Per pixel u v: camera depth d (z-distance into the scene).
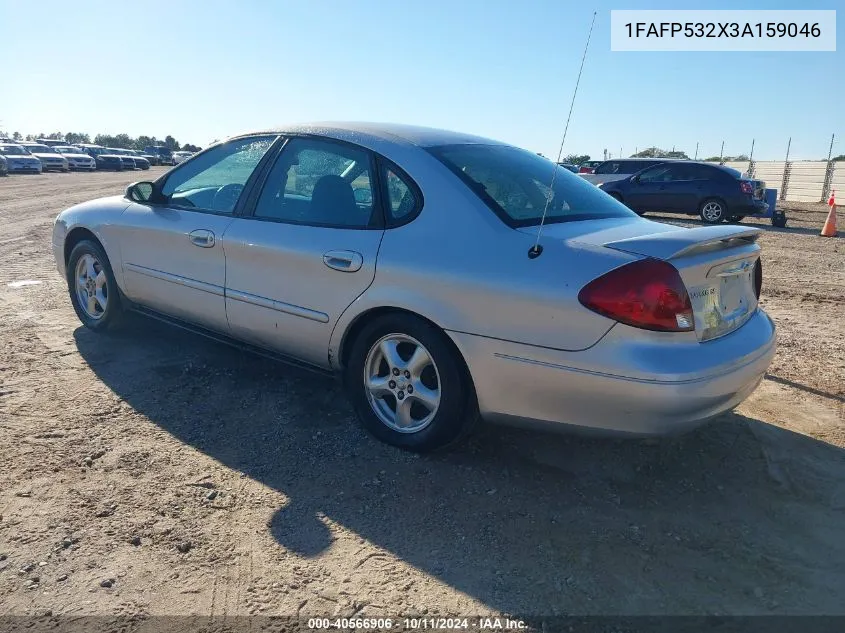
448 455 3.58
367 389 3.70
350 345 3.79
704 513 3.13
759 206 17.70
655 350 2.85
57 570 2.61
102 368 4.66
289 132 4.23
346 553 2.79
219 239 4.23
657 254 2.92
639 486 3.34
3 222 13.62
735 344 3.15
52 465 3.36
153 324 5.64
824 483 3.40
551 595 2.57
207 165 4.62
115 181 32.06
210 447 3.62
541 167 4.12
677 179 18.19
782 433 3.93
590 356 2.92
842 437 3.91
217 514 3.02
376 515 3.05
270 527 2.94
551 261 3.05
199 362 4.81
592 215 3.68
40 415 3.90
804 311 7.24
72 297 5.50
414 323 3.41
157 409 4.05
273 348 4.16
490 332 3.15
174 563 2.69
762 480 3.42
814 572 2.74
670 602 2.55
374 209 3.65
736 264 3.29
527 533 2.94
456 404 3.35
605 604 2.53
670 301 2.87
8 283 7.32
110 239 5.01
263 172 4.22
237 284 4.17
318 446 3.66
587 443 3.72
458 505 3.14
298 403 4.19
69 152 50.28
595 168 20.64
